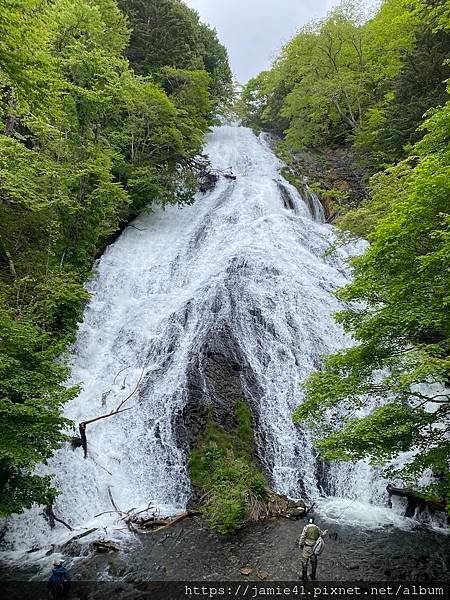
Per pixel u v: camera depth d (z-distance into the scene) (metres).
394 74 29.61
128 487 14.01
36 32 11.46
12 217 17.84
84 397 16.62
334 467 14.25
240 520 11.95
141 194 28.11
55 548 11.47
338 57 35.12
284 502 13.02
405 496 12.52
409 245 9.54
